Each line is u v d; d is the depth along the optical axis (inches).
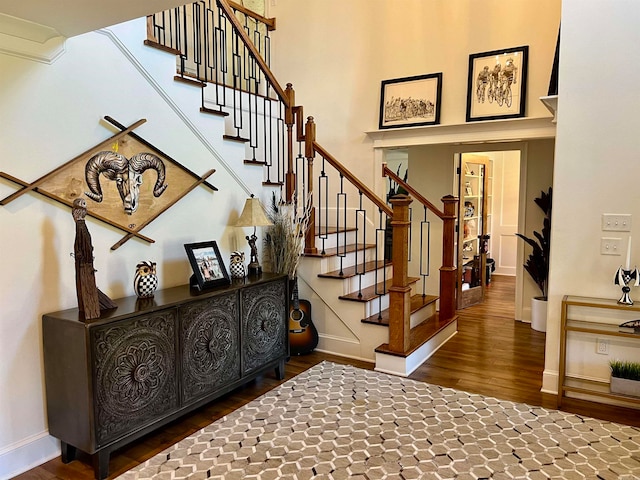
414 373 139.3
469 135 174.1
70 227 96.0
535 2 160.9
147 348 93.4
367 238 199.6
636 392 110.9
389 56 191.3
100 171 101.0
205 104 168.4
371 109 196.5
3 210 85.0
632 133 112.9
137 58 108.3
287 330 137.8
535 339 176.7
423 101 182.9
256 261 139.6
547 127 160.6
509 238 337.4
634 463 90.2
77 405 85.5
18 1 74.2
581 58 116.6
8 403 86.5
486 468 88.5
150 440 100.8
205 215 130.6
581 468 88.4
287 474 87.0
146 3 76.0
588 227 119.1
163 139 116.5
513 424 106.3
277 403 118.0
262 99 195.2
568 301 114.6
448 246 178.7
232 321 116.2
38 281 90.6
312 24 209.9
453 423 106.8
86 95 98.0
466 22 173.9
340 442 98.4
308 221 162.7
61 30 87.8
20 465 88.2
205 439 100.3
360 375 137.1
